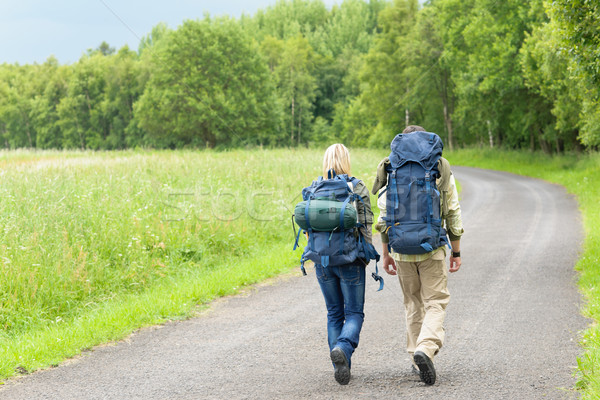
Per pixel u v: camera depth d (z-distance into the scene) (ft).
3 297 41.50
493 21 233.76
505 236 73.46
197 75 395.55
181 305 40.16
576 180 151.02
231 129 385.91
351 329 24.40
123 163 104.99
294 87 580.71
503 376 24.72
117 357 29.60
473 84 246.47
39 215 55.62
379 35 398.42
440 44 344.08
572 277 48.03
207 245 63.31
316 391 23.70
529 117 227.81
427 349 23.35
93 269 49.34
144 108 413.39
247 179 97.96
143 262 53.78
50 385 25.30
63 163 100.94
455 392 22.91
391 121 399.65
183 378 25.95
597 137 143.64
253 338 32.86
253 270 53.31
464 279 48.88
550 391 22.66
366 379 25.07
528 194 132.98
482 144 366.43
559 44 70.85
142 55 565.94
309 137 577.02
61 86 641.40
